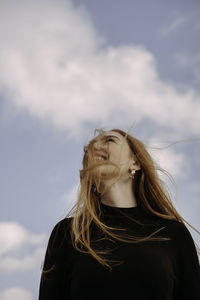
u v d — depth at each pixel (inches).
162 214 96.0
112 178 93.4
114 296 81.0
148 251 85.3
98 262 84.4
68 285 87.4
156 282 82.0
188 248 89.0
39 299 89.7
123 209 93.5
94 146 95.6
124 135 101.2
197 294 85.6
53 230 94.7
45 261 91.9
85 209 93.5
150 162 100.1
